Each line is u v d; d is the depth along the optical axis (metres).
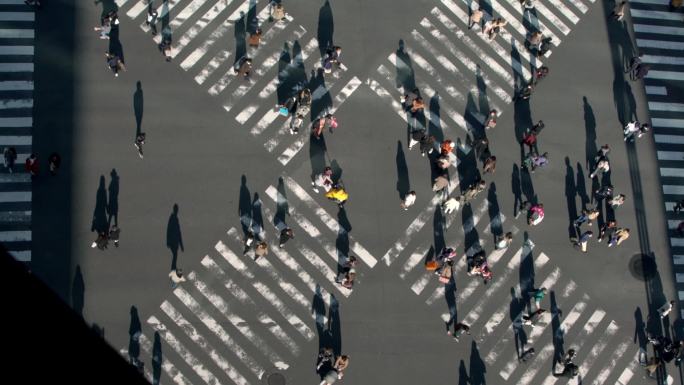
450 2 35.25
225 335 28.55
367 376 28.72
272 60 32.84
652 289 31.55
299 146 31.52
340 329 29.20
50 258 28.62
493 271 30.86
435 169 32.06
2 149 29.89
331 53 32.22
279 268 29.69
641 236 32.34
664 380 30.31
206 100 31.78
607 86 34.78
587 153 33.34
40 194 29.41
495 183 32.19
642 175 33.38
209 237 29.75
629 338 30.67
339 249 30.27
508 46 34.78
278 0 33.91
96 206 29.55
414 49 34.06
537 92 34.06
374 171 31.61
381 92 33.03
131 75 31.73
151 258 29.16
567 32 35.56
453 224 31.27
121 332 28.05
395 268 30.30
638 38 36.00
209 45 32.72
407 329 29.55
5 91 30.69
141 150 30.36
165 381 27.75
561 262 31.41
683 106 35.00
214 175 30.62
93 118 30.81
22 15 31.91
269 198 30.59
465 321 30.00
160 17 32.81
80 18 32.28
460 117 33.16
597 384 29.91
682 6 36.56
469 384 29.27
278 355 28.58
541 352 30.02
